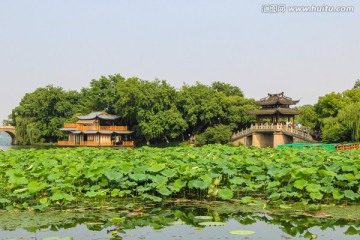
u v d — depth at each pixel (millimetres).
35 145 92438
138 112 71750
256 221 10789
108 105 89438
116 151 24453
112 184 14375
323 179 13867
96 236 9242
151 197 12953
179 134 74438
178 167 15055
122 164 15016
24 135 95000
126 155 21219
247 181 14797
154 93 71875
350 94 71500
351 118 54594
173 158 19328
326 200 13742
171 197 14242
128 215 11469
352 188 14422
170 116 69438
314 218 11148
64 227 10078
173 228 10008
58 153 23547
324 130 61375
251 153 22609
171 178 14555
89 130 79562
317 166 16328
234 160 18938
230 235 9312
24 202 12820
